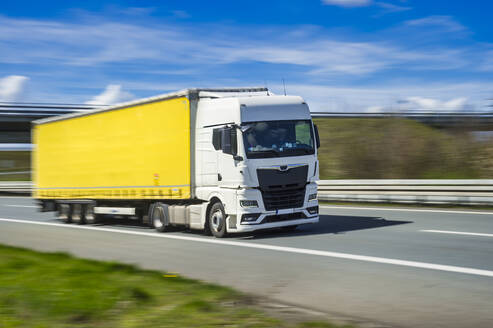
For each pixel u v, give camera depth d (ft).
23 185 126.52
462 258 28.55
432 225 42.96
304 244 35.86
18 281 24.39
